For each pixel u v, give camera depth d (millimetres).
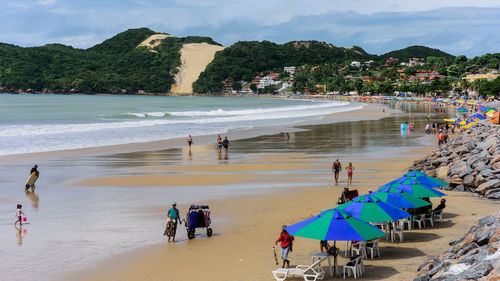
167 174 35469
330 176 34156
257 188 29797
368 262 16406
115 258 17453
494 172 26016
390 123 86688
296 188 29625
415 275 13867
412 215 20734
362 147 51406
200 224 19859
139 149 50844
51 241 19531
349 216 14945
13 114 118375
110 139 59594
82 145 53656
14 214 24203
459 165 29094
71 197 27875
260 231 20609
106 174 35688
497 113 50156
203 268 16266
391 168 37062
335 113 121938
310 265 16156
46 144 54125
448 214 22641
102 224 22031
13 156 45281
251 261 16875
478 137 36750
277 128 76625
